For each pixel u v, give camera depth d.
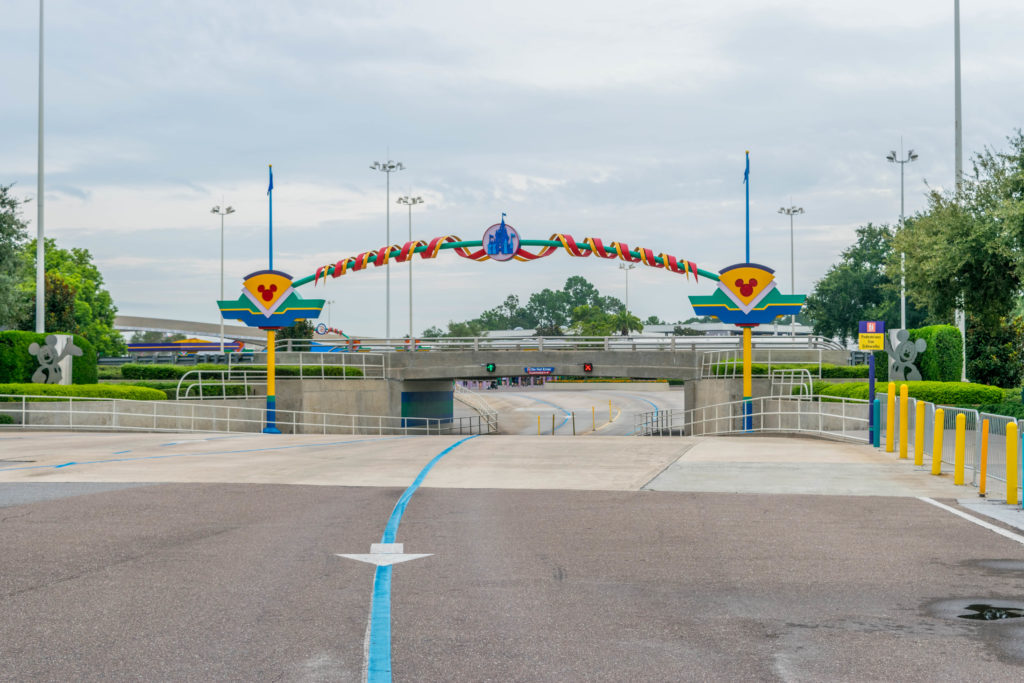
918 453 17.59
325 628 6.89
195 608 7.46
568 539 10.45
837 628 6.91
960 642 6.54
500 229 40.00
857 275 89.38
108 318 98.38
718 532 10.89
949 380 35.62
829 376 44.25
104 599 7.76
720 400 42.62
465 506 12.98
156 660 6.12
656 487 14.98
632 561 9.27
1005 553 9.65
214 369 51.41
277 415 44.66
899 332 34.88
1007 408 27.33
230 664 6.04
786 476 16.34
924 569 8.91
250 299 36.91
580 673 5.86
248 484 15.57
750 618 7.18
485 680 5.73
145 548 9.96
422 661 6.10
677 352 50.03
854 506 12.91
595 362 51.12
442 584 8.30
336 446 24.92
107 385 38.69
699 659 6.15
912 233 33.47
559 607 7.50
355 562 9.24
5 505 13.09
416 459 20.09
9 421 34.06
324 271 41.03
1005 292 31.59
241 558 9.44
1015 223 28.55
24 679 5.74
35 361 40.28
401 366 52.44
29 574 8.71
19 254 49.25
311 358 53.19
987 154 32.03
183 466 18.77
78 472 17.56
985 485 14.09
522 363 51.69
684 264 39.31
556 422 67.88
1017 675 5.83
